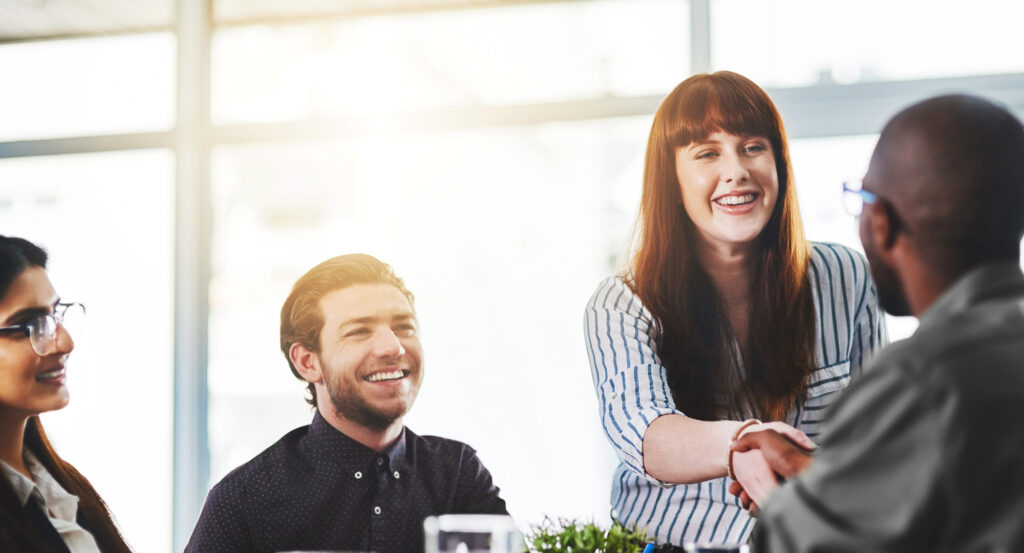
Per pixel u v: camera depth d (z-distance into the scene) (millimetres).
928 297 937
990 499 786
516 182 3898
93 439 4148
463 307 3846
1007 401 799
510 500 3691
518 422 3725
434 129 4012
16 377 1421
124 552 1554
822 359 1835
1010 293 894
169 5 4273
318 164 4098
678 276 1818
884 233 961
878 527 817
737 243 1795
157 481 4113
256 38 4211
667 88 3842
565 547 1481
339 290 1712
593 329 1860
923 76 3645
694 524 1774
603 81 3893
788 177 1802
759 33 3773
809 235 3568
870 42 3693
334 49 4137
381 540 1697
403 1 4078
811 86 3729
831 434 878
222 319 4133
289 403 4078
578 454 3682
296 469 1716
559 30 3941
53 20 4328
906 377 831
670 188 1825
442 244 3926
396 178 4016
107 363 4176
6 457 1431
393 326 1718
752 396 1829
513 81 3965
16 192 4324
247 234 4141
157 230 4211
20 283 1442
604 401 1767
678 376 1814
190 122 4195
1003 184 912
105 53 4309
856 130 3684
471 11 4031
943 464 792
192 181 4180
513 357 3770
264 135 4148
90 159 4293
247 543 1677
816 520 850
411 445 1793
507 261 3852
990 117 929
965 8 3609
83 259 4246
